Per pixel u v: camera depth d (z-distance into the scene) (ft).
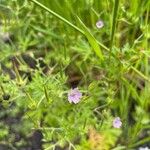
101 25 0.87
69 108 0.88
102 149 0.89
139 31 0.92
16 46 0.97
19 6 0.92
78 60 0.95
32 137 0.93
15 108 0.91
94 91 0.84
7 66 0.91
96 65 0.87
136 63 0.87
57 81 0.79
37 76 0.80
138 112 0.92
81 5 0.89
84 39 0.91
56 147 0.92
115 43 0.91
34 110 0.82
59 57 0.90
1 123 0.92
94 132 0.89
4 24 0.91
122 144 0.93
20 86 0.80
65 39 0.91
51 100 0.78
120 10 0.84
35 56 0.98
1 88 0.78
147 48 0.89
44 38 0.95
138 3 0.86
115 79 0.84
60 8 0.89
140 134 0.95
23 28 0.93
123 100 0.91
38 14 0.91
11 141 0.92
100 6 0.90
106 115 0.89
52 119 0.89
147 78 0.87
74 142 0.92
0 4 0.89
